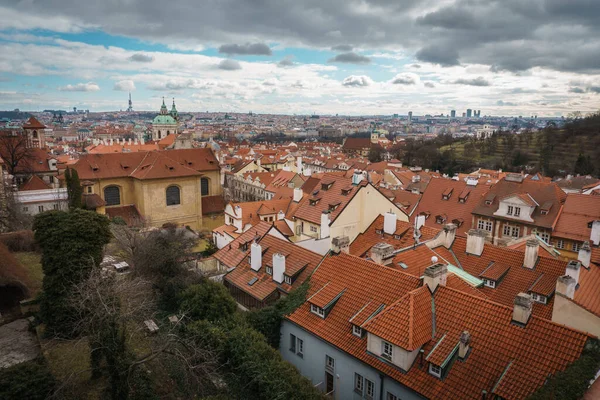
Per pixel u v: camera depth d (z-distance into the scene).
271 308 38.12
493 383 25.45
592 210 63.59
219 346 32.81
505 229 69.12
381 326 29.36
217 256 56.19
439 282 31.86
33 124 147.00
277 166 188.50
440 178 81.19
